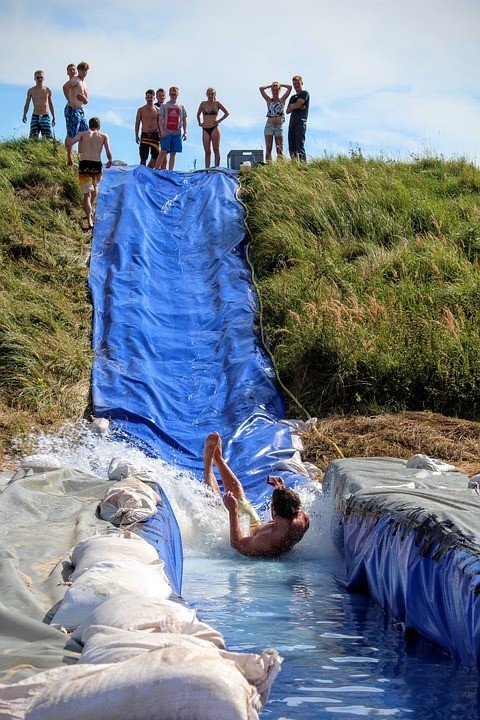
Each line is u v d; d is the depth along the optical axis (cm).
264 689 293
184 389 1258
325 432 1161
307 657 467
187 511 834
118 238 1627
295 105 2078
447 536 483
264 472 1029
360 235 1673
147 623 341
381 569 577
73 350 1298
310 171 1928
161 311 1441
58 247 1598
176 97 2055
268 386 1262
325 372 1294
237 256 1608
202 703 262
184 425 1173
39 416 1163
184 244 1673
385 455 1080
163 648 290
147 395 1212
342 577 687
